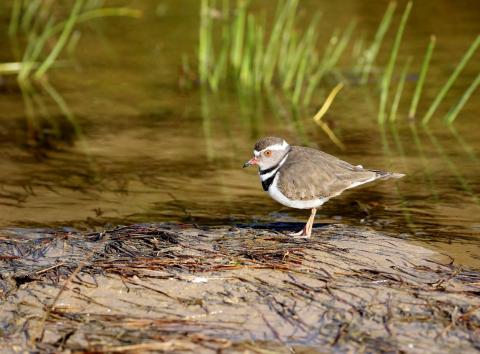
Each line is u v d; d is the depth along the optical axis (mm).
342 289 10242
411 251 11766
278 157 12531
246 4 22938
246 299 10031
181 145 17203
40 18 26188
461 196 14391
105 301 10023
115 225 13172
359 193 14734
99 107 19703
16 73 22219
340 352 9016
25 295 10180
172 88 21078
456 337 9258
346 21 24578
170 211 13859
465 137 17422
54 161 16344
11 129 18234
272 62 21297
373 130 17938
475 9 25484
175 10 26703
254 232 12344
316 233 12406
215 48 23500
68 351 8984
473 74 20891
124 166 16078
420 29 23953
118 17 26156
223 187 15023
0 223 13219
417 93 18578
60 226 13125
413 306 9875
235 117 18969
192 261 10930
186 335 9266
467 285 10508
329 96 19359
